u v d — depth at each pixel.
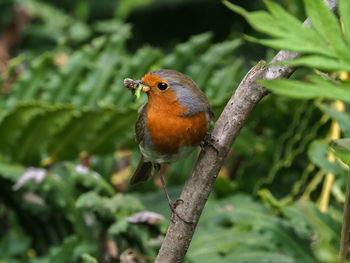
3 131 7.18
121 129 7.26
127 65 8.16
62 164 7.51
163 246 3.84
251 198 6.97
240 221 6.17
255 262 5.71
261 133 8.07
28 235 7.13
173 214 3.79
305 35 2.34
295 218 5.81
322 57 2.26
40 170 6.97
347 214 3.45
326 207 6.31
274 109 7.75
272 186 7.07
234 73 7.95
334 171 5.98
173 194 7.21
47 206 7.25
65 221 7.21
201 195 3.75
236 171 8.07
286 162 7.00
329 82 2.14
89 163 7.62
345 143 2.74
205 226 6.46
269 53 8.08
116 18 10.34
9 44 10.28
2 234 7.18
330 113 6.14
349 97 2.10
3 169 6.90
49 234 7.15
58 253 6.35
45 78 8.77
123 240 6.69
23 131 7.21
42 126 7.20
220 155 3.71
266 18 2.37
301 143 7.24
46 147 7.38
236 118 3.68
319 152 6.11
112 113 7.05
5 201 7.30
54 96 8.02
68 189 7.16
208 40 8.38
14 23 10.39
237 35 9.72
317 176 6.72
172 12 10.56
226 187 7.14
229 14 10.41
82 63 8.16
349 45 2.32
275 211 6.36
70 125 7.16
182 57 8.27
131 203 6.62
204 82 8.09
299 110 7.39
